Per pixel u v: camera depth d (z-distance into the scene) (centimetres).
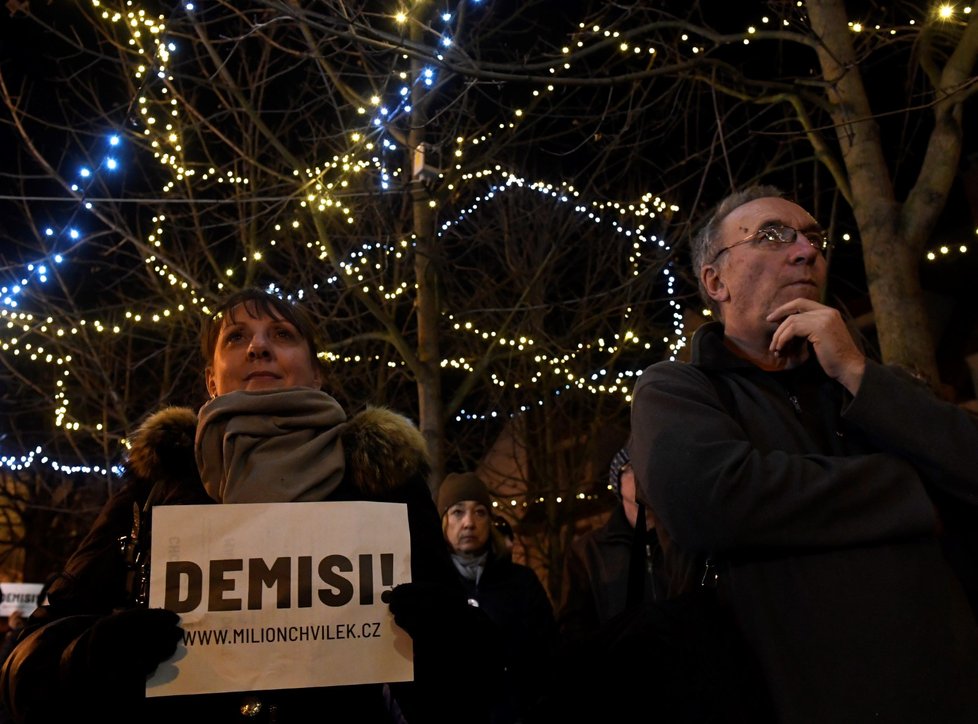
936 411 202
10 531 1670
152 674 191
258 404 227
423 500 231
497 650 217
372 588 205
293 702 204
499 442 1589
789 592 191
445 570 223
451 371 1234
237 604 199
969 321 1003
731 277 246
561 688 206
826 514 192
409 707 207
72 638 204
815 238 248
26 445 1430
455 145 779
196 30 754
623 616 205
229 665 195
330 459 223
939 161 555
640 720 194
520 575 471
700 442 202
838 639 184
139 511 225
